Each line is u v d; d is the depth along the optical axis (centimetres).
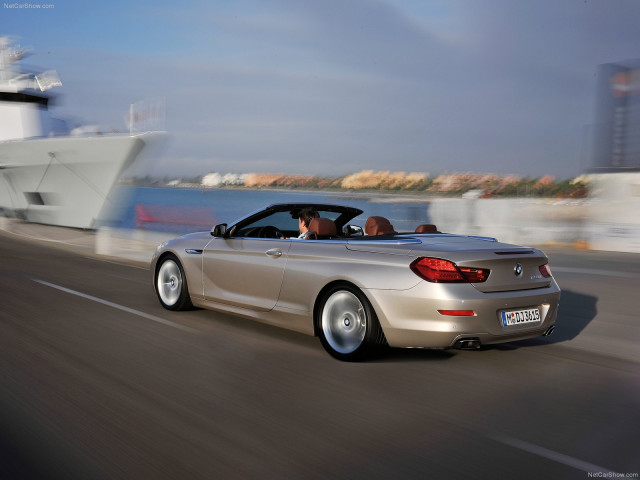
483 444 279
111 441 272
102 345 447
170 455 259
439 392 357
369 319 405
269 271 481
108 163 1912
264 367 401
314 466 251
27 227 2067
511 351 461
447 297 382
